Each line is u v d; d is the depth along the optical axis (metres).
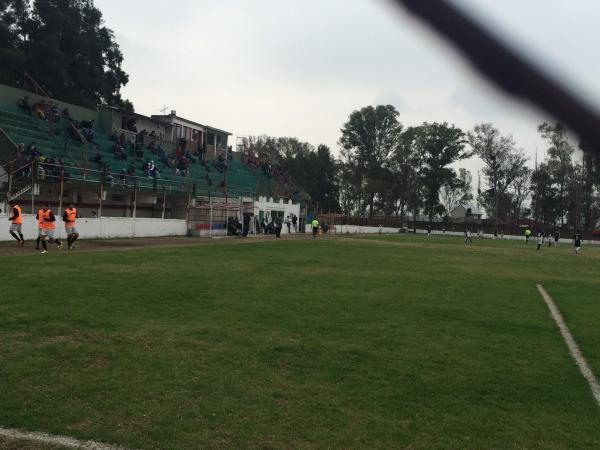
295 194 66.38
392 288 14.26
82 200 34.25
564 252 42.12
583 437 4.86
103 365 6.50
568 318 10.84
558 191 75.00
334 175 100.75
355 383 6.18
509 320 10.30
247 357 7.06
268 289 13.00
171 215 41.31
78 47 56.78
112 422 4.87
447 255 30.11
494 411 5.45
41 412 5.04
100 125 44.41
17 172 28.55
